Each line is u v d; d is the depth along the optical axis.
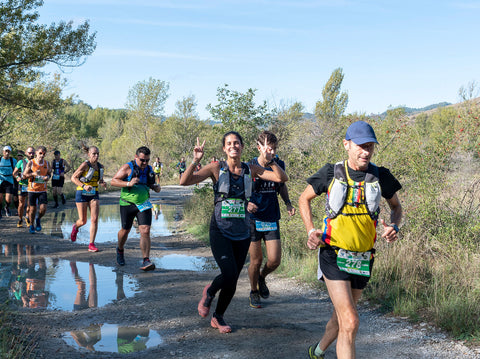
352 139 3.05
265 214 5.25
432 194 6.80
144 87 47.09
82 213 9.08
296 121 13.21
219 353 3.92
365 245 3.10
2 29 16.78
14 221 13.01
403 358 3.81
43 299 5.58
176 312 5.08
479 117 7.64
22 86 20.06
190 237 10.88
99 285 6.31
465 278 5.28
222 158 14.43
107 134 68.06
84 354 3.87
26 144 25.52
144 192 7.31
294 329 4.54
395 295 5.34
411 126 8.18
